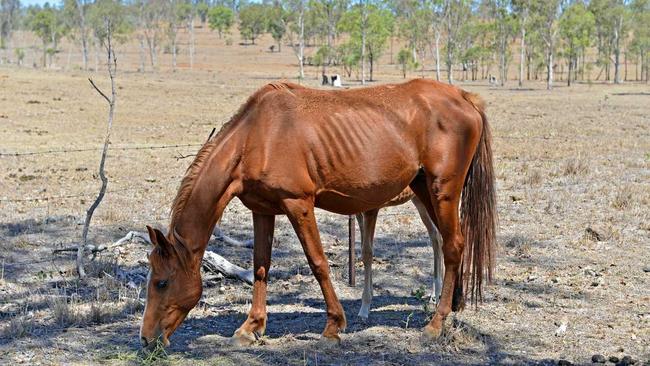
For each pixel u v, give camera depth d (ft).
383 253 33.06
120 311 24.61
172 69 289.12
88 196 45.03
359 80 242.37
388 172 21.24
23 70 223.71
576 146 70.13
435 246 25.26
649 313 24.38
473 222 22.93
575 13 235.20
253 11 438.40
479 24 285.02
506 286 27.55
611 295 26.37
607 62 277.44
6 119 92.32
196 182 20.39
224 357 20.51
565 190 46.68
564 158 61.72
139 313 24.73
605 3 273.54
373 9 244.01
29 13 460.55
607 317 23.98
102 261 30.17
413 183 23.04
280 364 20.03
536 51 304.09
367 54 255.50
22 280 28.58
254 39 459.73
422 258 32.32
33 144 70.33
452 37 266.36
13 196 44.93
